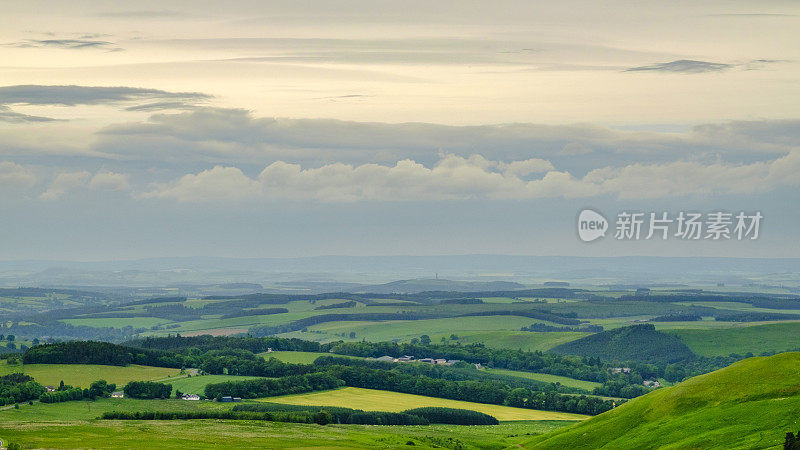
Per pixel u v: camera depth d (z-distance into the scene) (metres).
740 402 159.75
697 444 144.50
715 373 177.00
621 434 171.00
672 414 167.88
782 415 144.50
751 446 134.38
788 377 163.00
